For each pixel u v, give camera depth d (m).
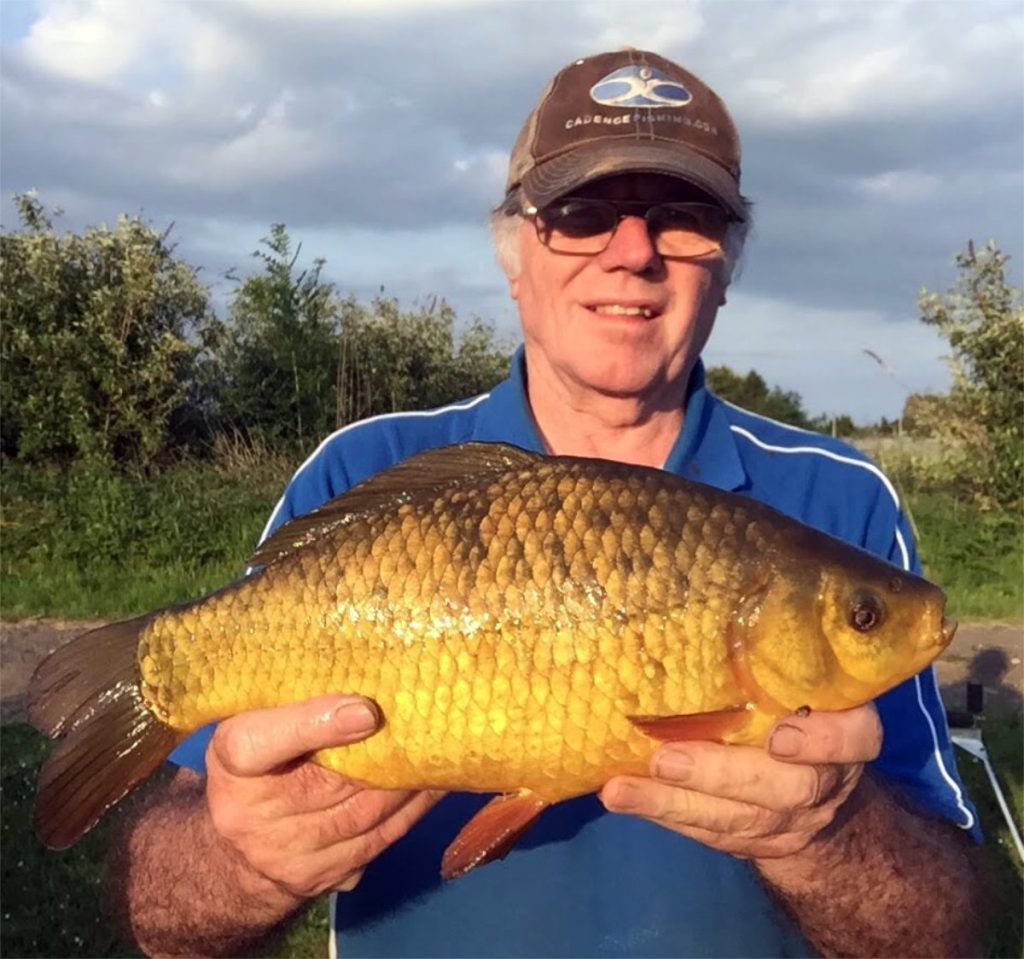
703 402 0.67
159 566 2.64
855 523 0.65
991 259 3.40
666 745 0.46
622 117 0.65
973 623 2.38
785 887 0.53
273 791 0.47
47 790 0.51
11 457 3.84
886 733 0.62
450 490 0.49
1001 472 3.17
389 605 0.47
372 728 0.46
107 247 3.87
